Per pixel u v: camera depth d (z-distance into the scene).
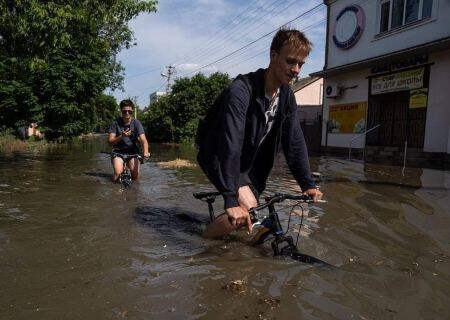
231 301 2.34
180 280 2.64
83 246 3.32
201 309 2.24
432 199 5.51
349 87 15.97
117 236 3.61
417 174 8.44
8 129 22.83
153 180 7.27
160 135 36.44
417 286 2.61
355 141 15.70
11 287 2.52
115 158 7.00
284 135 3.43
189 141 32.69
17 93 22.47
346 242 3.53
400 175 8.24
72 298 2.38
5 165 9.67
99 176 7.61
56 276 2.70
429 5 12.59
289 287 2.54
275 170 9.22
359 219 4.34
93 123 26.91
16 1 8.04
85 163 10.30
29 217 4.25
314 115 26.84
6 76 22.38
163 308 2.25
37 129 23.36
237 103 2.95
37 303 2.31
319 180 7.35
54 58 22.45
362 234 3.78
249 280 2.64
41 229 3.80
